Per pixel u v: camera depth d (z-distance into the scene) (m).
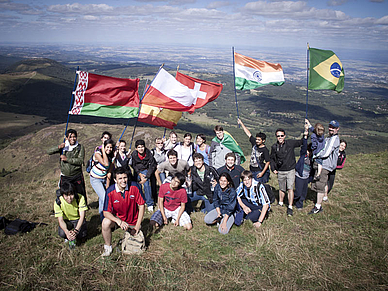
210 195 5.56
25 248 4.41
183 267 3.94
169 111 7.64
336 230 4.84
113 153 5.37
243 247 4.47
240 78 7.20
